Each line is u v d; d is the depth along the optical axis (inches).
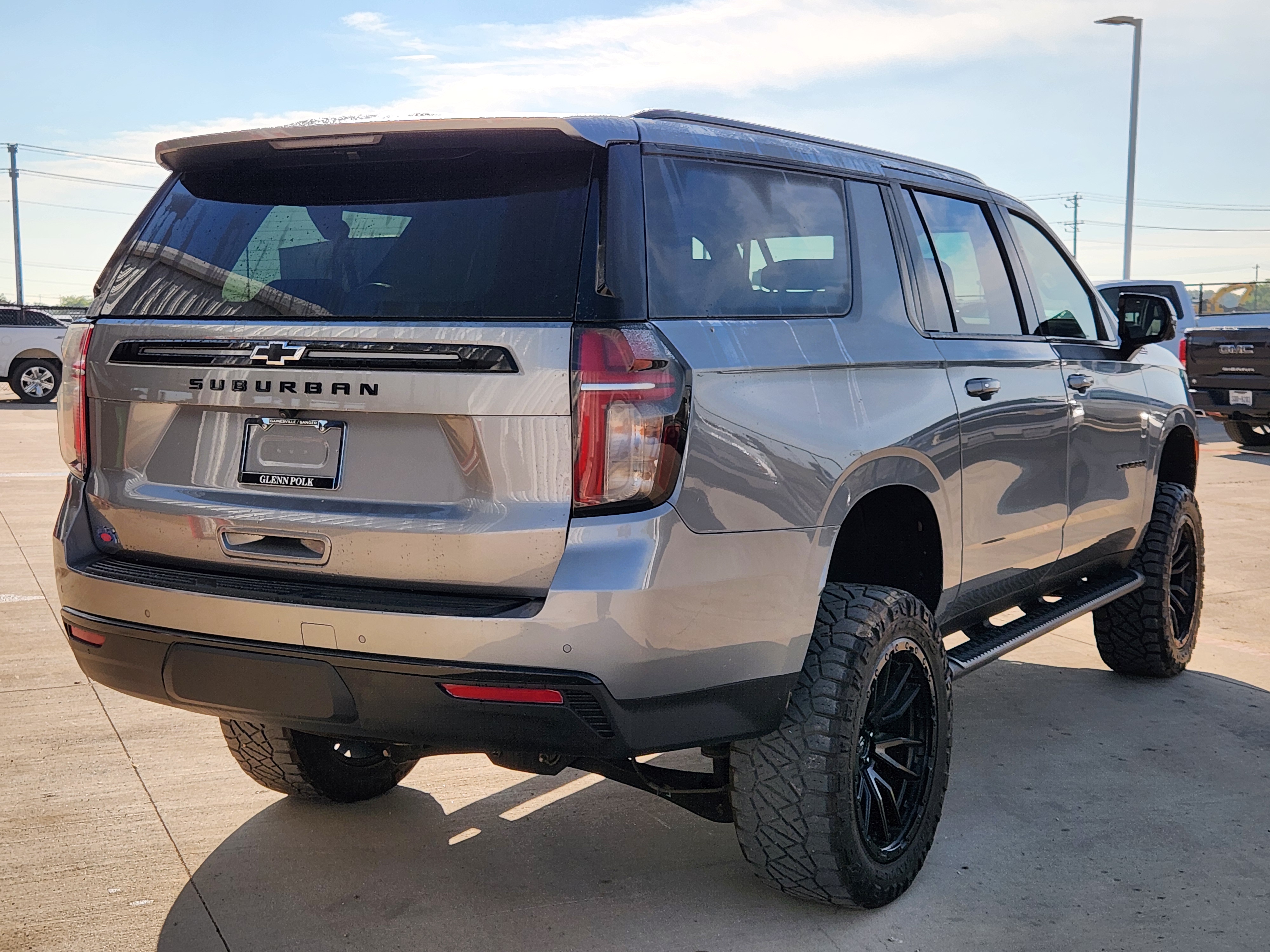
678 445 92.0
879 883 110.5
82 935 105.9
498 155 97.9
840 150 127.0
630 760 113.0
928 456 120.6
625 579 89.2
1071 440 154.0
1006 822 134.2
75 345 111.2
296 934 107.0
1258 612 237.8
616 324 90.9
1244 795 142.6
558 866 122.3
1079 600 165.5
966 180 149.0
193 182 111.7
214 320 102.7
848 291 119.3
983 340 138.7
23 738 157.2
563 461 90.1
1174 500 186.4
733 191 107.4
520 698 89.9
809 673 105.7
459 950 104.6
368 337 94.5
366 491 95.7
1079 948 105.7
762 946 105.7
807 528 102.7
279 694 96.7
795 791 105.0
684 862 123.6
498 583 91.3
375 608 91.8
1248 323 592.1
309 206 103.4
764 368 101.6
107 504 108.0
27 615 220.5
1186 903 114.5
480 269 94.5
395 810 136.5
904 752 120.0
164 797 138.5
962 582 132.6
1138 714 174.4
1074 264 172.2
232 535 101.1
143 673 103.3
